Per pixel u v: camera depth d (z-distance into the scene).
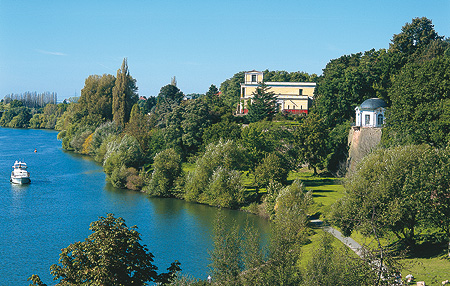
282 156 101.75
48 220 84.50
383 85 123.00
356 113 110.81
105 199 101.81
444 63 83.00
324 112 125.56
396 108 86.19
